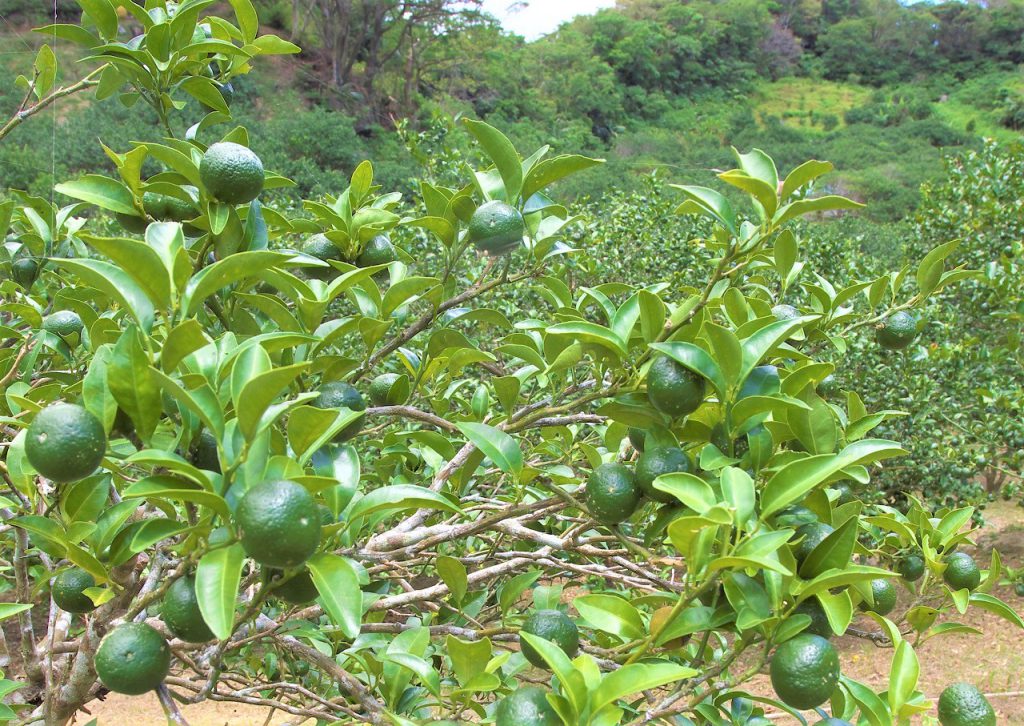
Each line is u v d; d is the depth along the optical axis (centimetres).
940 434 730
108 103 2291
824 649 153
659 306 188
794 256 255
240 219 221
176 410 171
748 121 5566
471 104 4391
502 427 217
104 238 142
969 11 6912
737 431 182
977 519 718
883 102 6041
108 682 146
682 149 4597
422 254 708
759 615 157
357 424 211
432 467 296
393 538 210
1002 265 778
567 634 175
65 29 274
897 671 174
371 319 226
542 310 667
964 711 175
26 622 210
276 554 129
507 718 147
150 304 156
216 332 255
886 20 7031
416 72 4212
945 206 964
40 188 1584
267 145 2773
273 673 329
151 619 182
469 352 251
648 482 179
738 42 6738
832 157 4738
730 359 176
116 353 150
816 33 7562
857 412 269
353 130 3152
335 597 141
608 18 6053
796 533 173
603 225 878
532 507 200
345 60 3828
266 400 137
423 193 263
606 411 198
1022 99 5622
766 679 574
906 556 269
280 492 130
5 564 283
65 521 173
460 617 263
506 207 229
